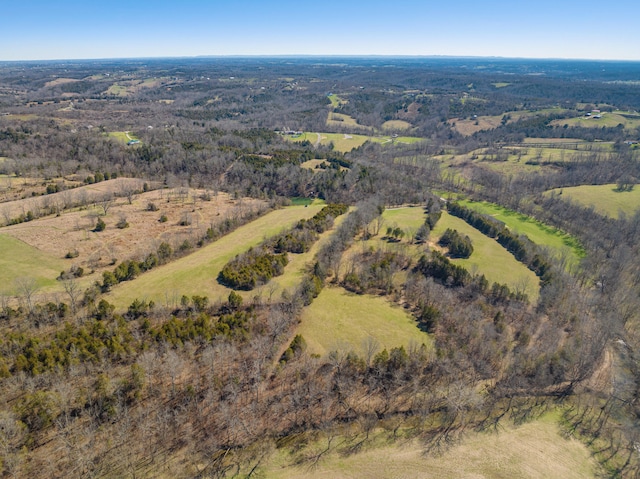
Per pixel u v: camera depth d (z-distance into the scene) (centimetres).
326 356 8044
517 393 7669
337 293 10369
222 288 10112
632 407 7462
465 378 7825
